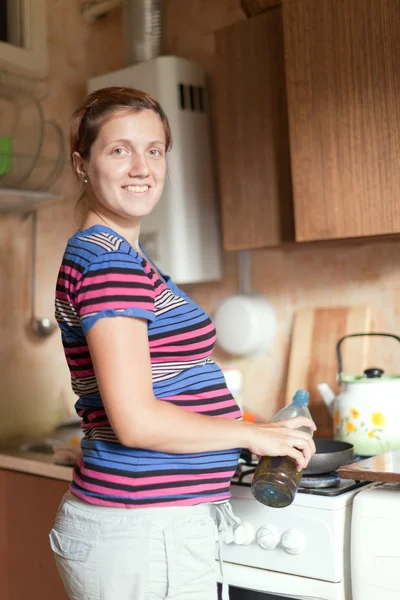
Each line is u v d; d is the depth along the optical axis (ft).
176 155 7.48
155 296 4.03
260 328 7.49
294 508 4.97
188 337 4.12
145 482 3.94
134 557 3.91
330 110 5.76
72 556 4.07
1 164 7.36
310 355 7.13
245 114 6.63
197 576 4.04
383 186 5.52
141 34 7.77
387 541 4.59
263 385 7.64
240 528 5.19
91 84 8.14
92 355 3.77
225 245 6.86
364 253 6.92
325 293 7.20
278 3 6.36
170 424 3.82
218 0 7.86
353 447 5.48
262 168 6.54
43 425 8.49
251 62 6.56
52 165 7.73
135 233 4.41
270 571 5.11
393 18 5.39
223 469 4.19
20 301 8.35
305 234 5.97
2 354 8.16
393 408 5.75
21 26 8.31
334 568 4.81
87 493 4.06
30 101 7.57
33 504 6.68
